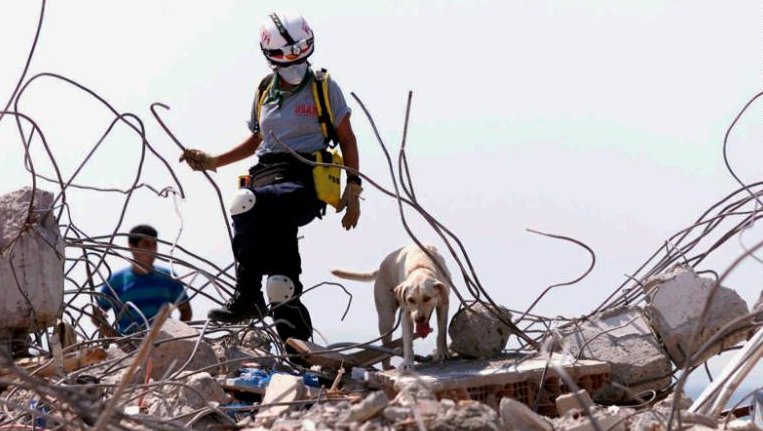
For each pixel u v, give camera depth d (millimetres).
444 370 13648
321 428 10508
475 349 14484
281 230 15070
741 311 14938
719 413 12461
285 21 15055
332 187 15125
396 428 10398
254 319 16016
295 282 15211
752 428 11695
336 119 15156
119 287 18125
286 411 12062
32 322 15250
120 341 15250
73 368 14609
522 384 13508
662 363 14641
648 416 11656
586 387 13961
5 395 13695
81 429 10914
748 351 12750
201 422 12289
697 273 15586
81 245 16984
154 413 12727
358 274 15883
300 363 14922
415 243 14289
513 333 14695
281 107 15211
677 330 14883
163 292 18156
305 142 15164
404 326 13570
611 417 11508
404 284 13523
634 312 15242
